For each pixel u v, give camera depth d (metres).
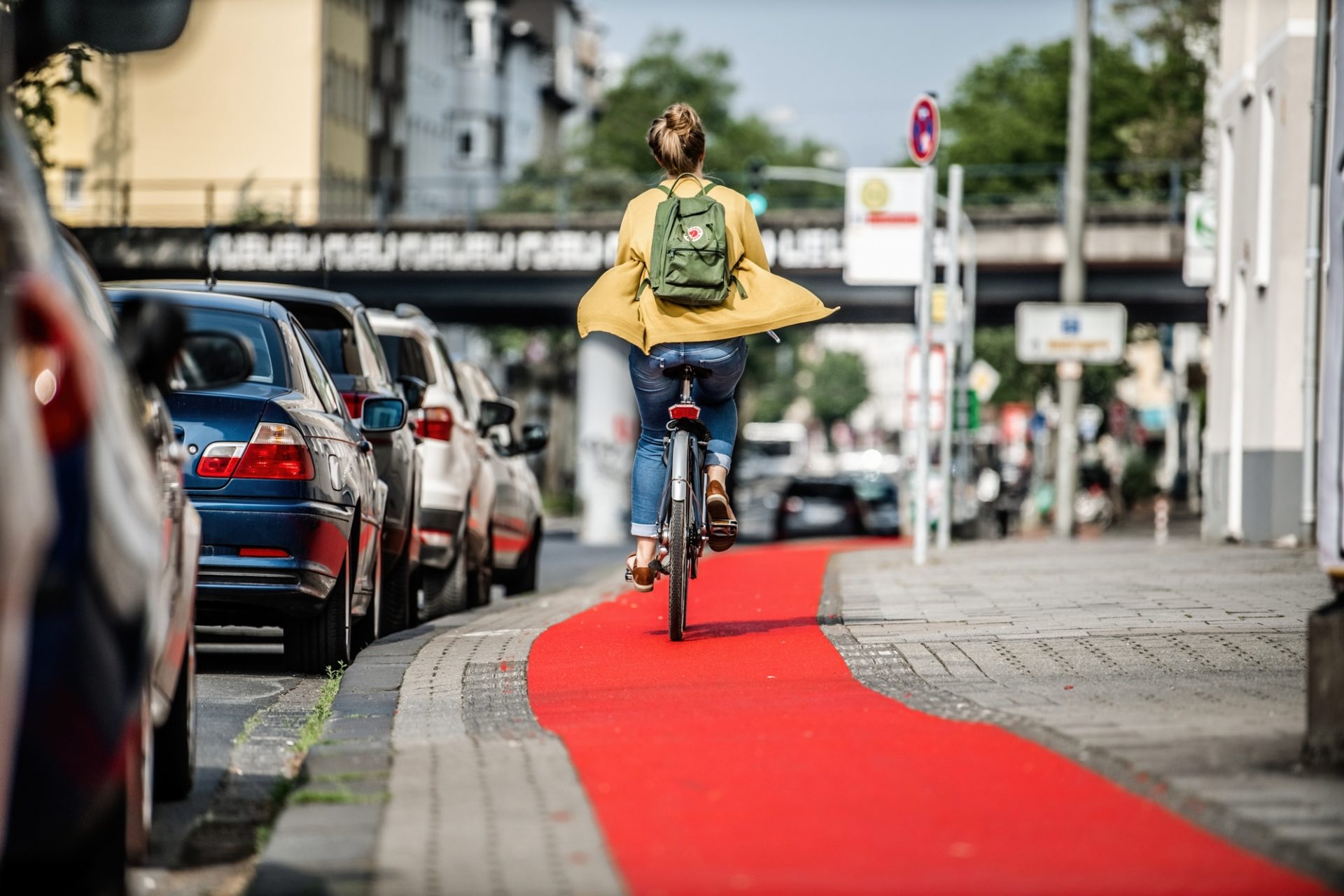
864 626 19.41
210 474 17.36
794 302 17.47
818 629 19.20
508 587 34.56
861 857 8.88
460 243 84.06
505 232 83.88
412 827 9.70
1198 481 105.31
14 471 6.20
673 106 18.09
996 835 9.27
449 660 18.09
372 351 24.05
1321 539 10.98
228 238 84.56
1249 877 8.36
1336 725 10.47
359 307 24.19
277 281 85.31
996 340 108.88
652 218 17.62
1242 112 47.25
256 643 22.31
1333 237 11.12
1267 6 44.75
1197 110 99.38
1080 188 56.00
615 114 177.50
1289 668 15.46
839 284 81.00
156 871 9.48
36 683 6.27
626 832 9.49
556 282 84.50
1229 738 11.50
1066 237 56.25
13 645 6.19
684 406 17.36
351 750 12.43
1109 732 11.80
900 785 10.51
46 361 6.52
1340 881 8.08
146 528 7.44
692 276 17.11
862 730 12.41
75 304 7.39
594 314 17.47
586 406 89.06
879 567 31.88
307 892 8.39
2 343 6.39
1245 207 46.47
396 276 84.81
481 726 13.52
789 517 74.75
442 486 26.11
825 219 79.56
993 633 18.11
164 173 122.31
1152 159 93.75
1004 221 79.62
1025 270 81.25
